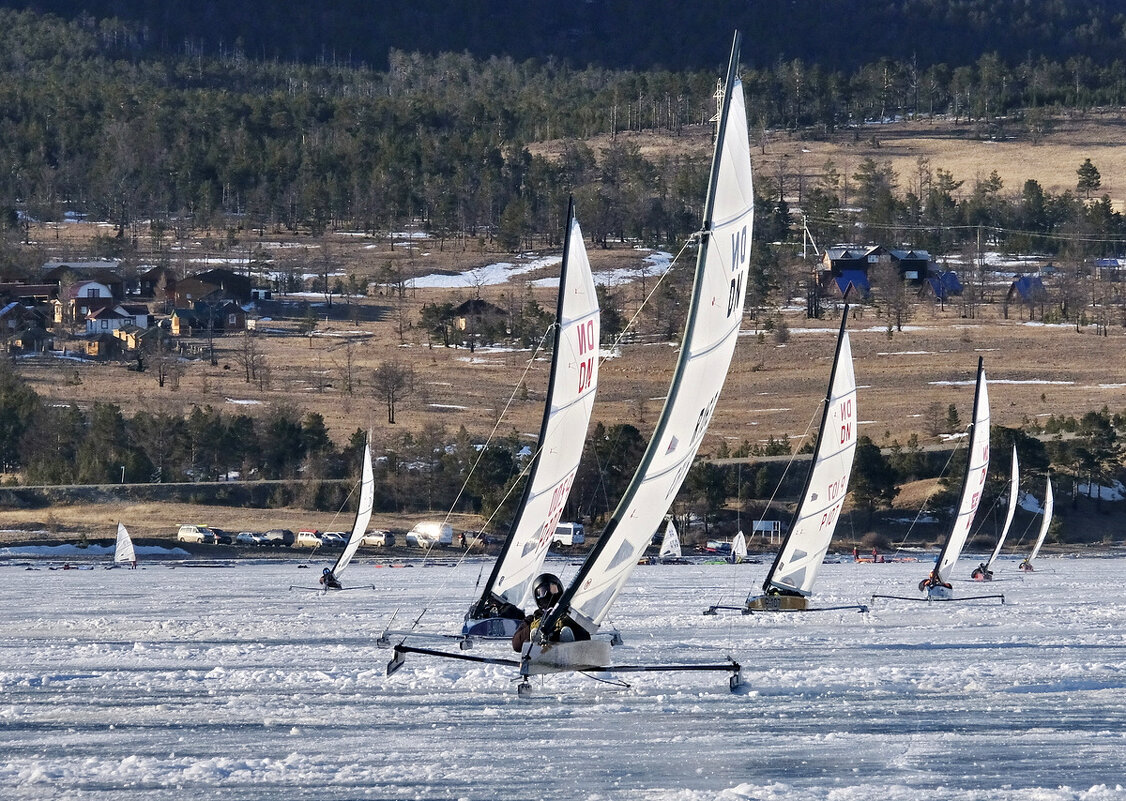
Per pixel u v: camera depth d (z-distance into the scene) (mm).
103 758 87188
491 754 88500
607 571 97062
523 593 140250
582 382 137250
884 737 94312
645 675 123688
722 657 137500
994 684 118000
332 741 92875
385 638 150875
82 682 122000
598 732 96250
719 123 96000
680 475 98000
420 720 101000
